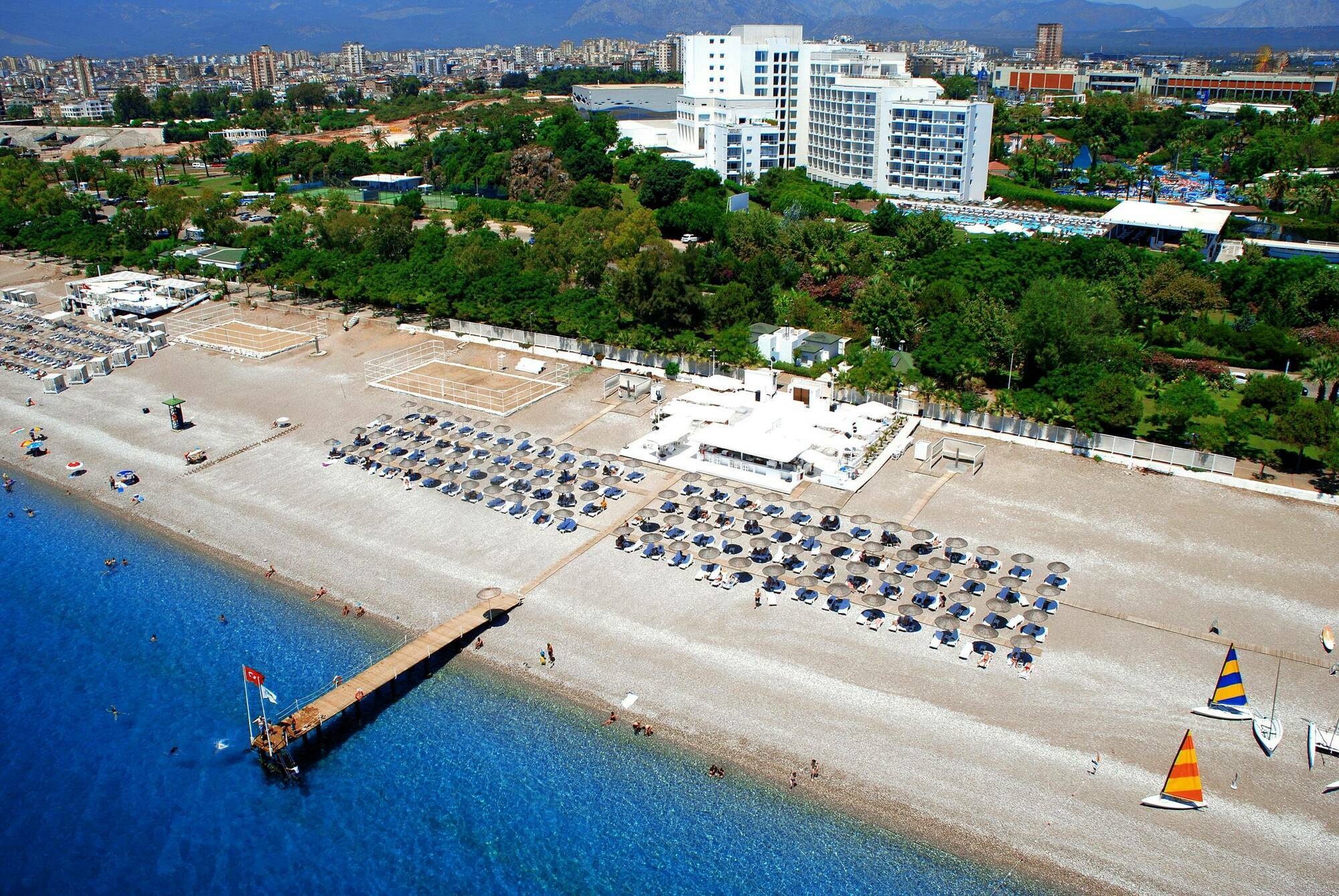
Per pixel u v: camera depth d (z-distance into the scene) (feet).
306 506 308.40
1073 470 317.42
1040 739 202.08
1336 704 208.54
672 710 215.10
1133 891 168.66
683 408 358.23
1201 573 257.55
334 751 211.00
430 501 309.01
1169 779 182.80
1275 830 178.70
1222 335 409.28
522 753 207.10
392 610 253.24
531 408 381.81
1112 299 406.00
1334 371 335.67
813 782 195.00
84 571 278.87
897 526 274.77
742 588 256.73
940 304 436.35
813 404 364.38
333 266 529.04
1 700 229.45
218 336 485.56
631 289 430.61
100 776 207.51
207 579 272.31
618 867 181.06
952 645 231.09
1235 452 324.39
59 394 410.93
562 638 239.50
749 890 175.01
